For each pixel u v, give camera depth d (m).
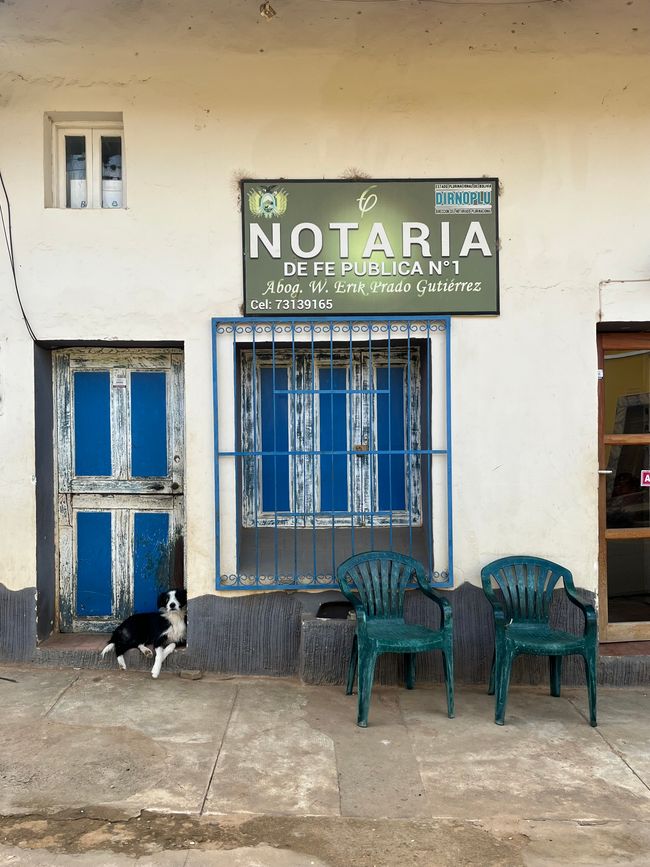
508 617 4.37
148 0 4.27
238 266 4.55
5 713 3.98
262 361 5.02
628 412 4.86
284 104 4.54
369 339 4.55
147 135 4.54
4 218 4.54
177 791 3.22
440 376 4.59
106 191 4.78
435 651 4.56
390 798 3.20
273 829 2.96
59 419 4.88
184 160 4.54
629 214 4.59
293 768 3.45
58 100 4.54
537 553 4.59
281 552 4.87
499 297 4.58
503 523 4.59
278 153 4.54
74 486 4.90
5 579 4.60
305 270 4.55
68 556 4.92
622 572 4.88
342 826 2.99
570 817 3.08
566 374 4.60
